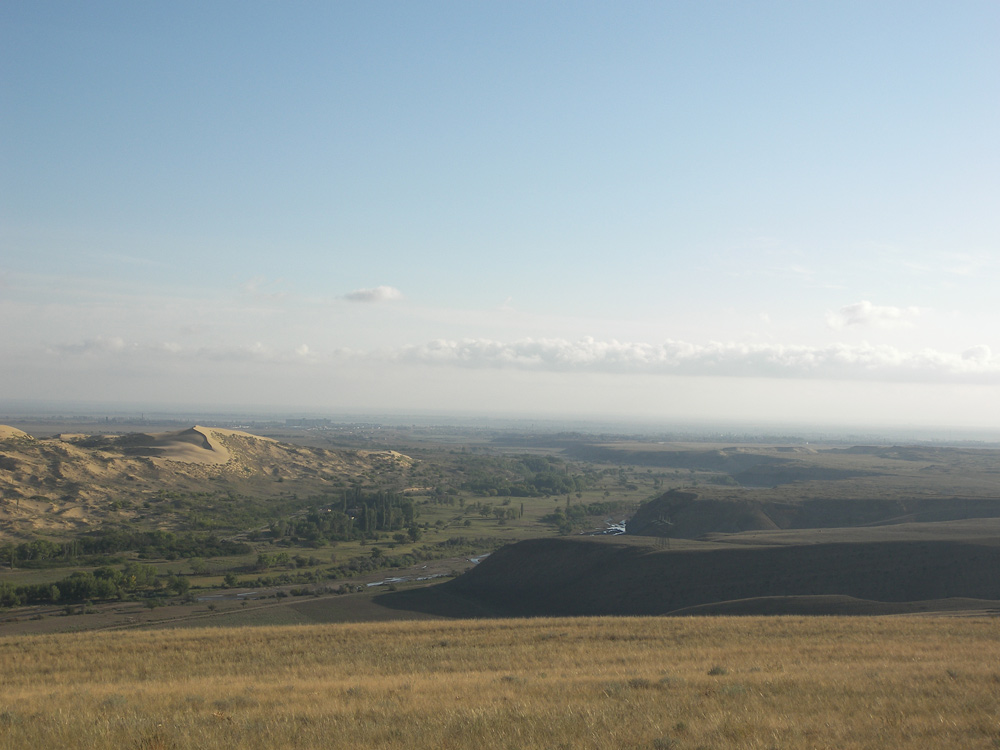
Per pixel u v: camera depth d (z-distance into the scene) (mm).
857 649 33375
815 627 42719
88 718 18578
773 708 19016
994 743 15000
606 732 15992
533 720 17125
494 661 33812
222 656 37562
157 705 21594
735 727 16312
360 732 16234
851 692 21125
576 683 24344
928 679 23250
